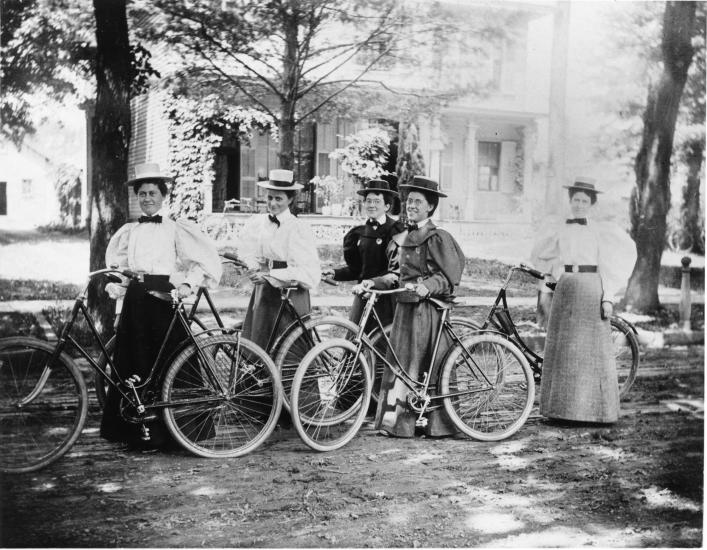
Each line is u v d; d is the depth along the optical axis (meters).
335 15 7.19
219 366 4.44
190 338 4.35
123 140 5.71
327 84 7.64
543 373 5.32
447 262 4.70
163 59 6.77
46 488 3.92
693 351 7.20
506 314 5.37
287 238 4.77
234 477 4.16
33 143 5.95
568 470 4.50
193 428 4.41
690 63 7.77
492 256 8.86
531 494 4.17
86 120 6.02
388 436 4.93
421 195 4.80
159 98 7.08
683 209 8.08
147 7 6.32
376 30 7.42
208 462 4.35
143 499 3.83
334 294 7.68
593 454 4.78
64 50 5.85
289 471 4.27
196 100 7.16
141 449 4.50
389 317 5.16
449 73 8.38
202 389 4.38
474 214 9.96
